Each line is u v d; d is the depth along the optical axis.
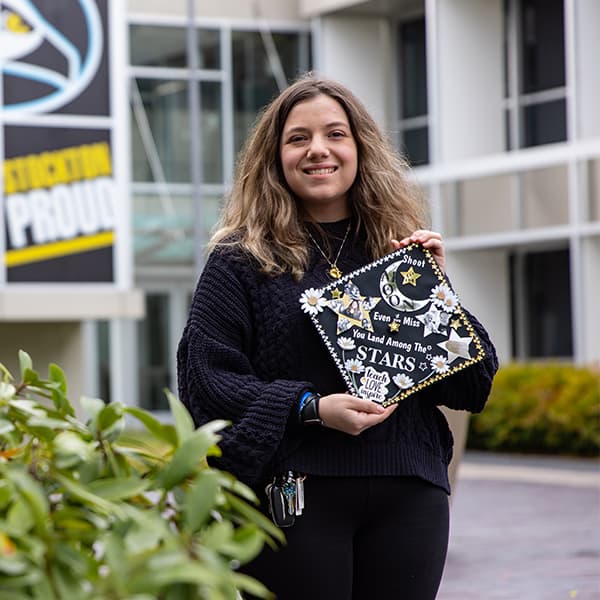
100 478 2.35
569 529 11.41
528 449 20.00
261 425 3.37
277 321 3.52
